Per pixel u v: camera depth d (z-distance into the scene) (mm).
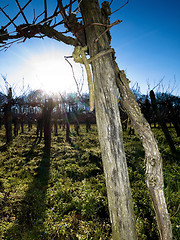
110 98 1264
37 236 3160
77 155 9039
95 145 12320
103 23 1336
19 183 5617
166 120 14828
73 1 1229
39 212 3939
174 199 4012
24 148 11266
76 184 5461
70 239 3174
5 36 1573
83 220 3717
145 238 2977
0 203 4195
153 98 8969
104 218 3793
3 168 7078
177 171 5875
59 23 1458
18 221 3635
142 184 5125
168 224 1495
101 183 5504
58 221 3635
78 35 1409
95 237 3119
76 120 18359
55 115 20062
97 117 1300
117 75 1461
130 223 1201
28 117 20203
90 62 1334
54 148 11047
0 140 14812
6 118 13023
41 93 12125
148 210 3865
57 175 6289
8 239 3113
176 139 11969
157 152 1498
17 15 1360
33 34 1521
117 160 1225
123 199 1200
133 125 1528
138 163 7215
